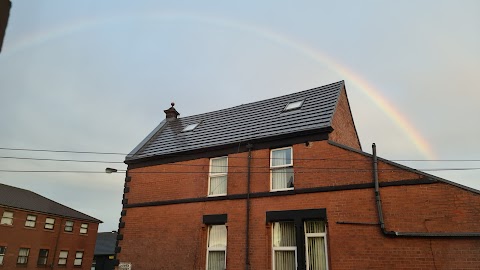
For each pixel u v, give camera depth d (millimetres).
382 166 9844
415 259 8602
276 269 10664
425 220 8797
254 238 11078
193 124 16953
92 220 38125
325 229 10258
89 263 36938
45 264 32688
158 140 16375
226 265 11219
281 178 11719
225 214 11922
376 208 9484
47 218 33969
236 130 14031
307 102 13891
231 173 12500
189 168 13555
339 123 13133
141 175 14641
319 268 10023
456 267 8125
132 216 14008
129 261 13219
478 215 8242
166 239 12789
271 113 14383
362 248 9328
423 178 9156
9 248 30094
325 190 10453
